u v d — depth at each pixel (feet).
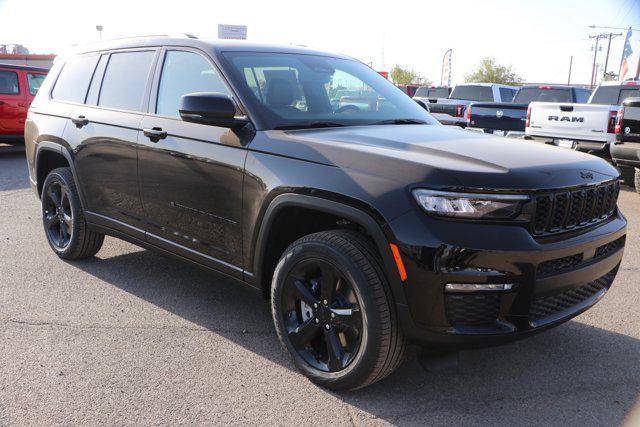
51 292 13.88
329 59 13.53
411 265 8.22
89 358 10.64
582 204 9.16
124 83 13.75
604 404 9.45
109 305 13.16
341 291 9.29
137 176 12.79
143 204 12.84
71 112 14.97
